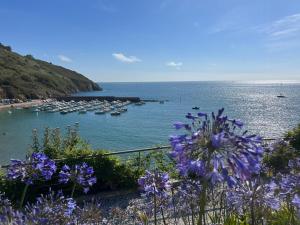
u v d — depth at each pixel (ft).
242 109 383.04
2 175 40.68
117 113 336.90
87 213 19.31
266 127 242.99
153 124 268.41
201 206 11.64
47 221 14.79
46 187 42.24
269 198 15.60
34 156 18.15
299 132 51.47
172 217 23.26
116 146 186.50
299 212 16.06
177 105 449.89
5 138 207.31
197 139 11.49
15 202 40.34
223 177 11.14
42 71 636.48
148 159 47.73
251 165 11.12
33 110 366.43
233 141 11.25
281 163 26.09
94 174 44.96
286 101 515.50
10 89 462.60
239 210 16.94
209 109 390.21
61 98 492.13
